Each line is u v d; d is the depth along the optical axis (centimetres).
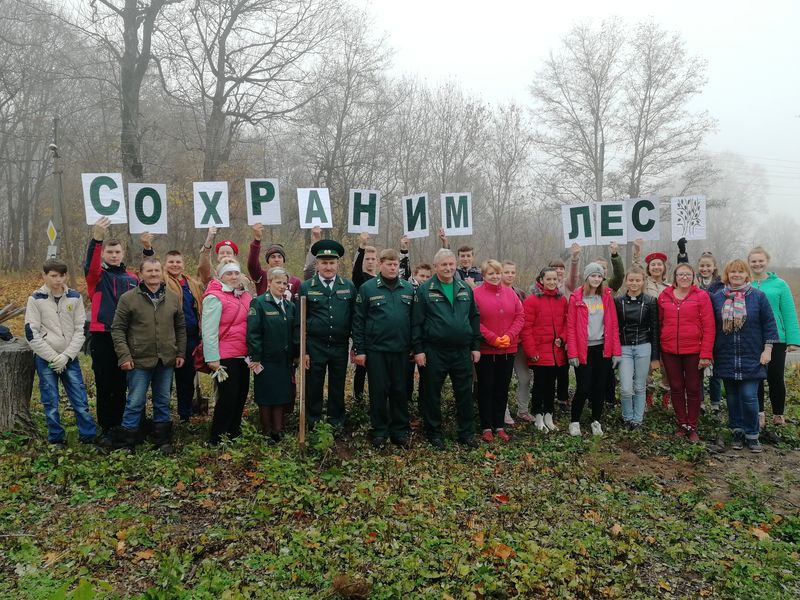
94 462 619
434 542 478
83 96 2761
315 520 510
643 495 606
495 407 765
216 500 548
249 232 2958
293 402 726
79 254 2798
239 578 419
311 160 2897
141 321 660
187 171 2755
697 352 767
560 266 859
